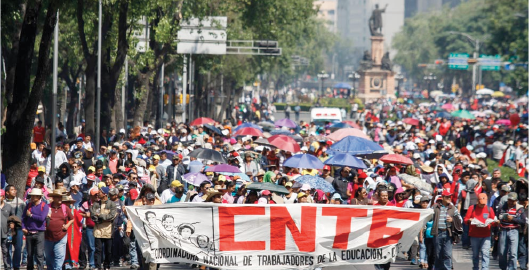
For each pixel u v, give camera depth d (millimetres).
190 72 112875
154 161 49031
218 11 97938
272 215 30875
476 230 35281
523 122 125000
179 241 30812
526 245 36250
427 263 37156
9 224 32625
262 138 66562
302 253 31125
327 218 31219
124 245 36688
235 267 30922
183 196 40469
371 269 37500
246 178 44562
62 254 32500
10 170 40625
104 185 36344
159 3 66688
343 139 53906
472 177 44281
